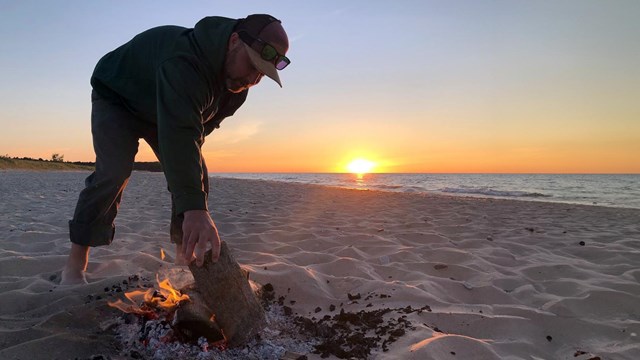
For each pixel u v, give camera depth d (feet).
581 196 56.18
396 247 14.10
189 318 6.29
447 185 96.43
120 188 8.84
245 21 6.66
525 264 12.60
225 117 8.48
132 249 12.96
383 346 6.77
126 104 8.28
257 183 69.26
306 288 9.45
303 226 18.78
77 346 6.35
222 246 6.53
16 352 5.96
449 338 6.86
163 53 7.22
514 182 133.59
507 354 6.84
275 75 6.57
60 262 10.92
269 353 6.42
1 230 15.57
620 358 6.84
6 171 88.99
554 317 8.28
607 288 9.86
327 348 6.69
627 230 20.27
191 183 6.04
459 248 14.74
